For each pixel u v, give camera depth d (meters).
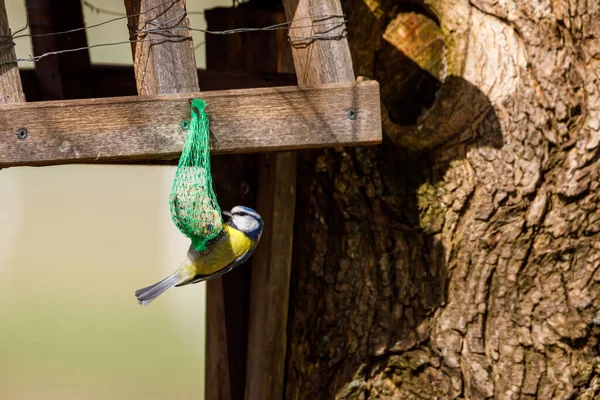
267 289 8.80
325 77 7.41
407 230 8.79
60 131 6.84
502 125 8.44
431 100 8.83
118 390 17.81
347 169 8.83
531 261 8.48
